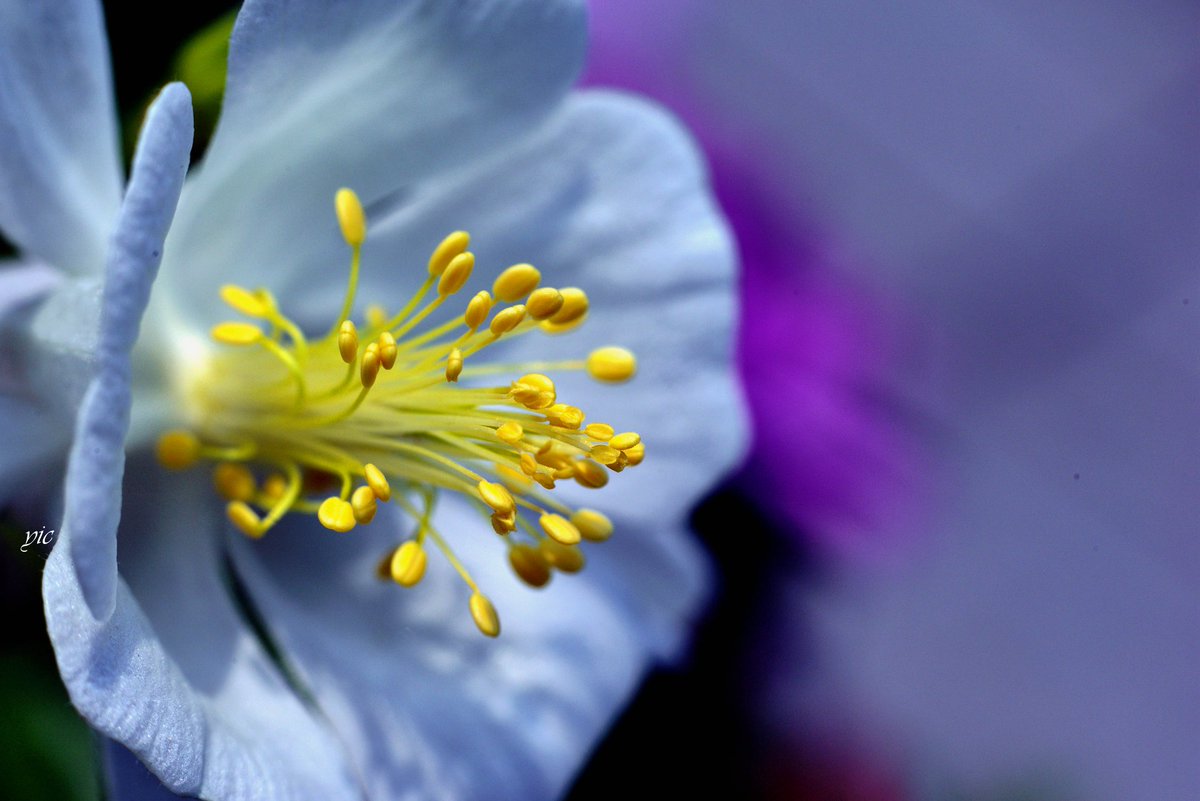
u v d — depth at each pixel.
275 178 0.14
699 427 0.15
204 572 0.14
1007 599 0.23
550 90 0.14
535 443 0.14
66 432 0.13
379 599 0.15
